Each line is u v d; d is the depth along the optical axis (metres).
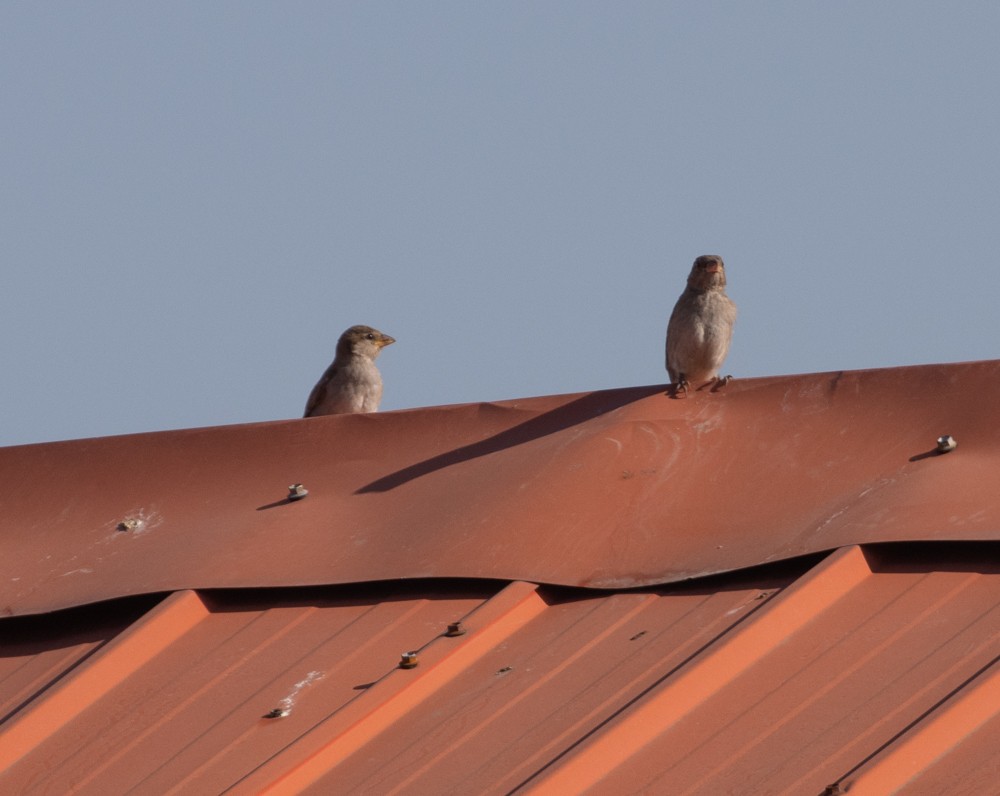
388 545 12.94
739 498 12.43
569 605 11.93
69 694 12.02
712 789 9.57
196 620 12.83
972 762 9.26
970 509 11.33
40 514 14.90
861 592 11.07
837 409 13.06
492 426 14.41
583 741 10.03
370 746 10.82
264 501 14.23
